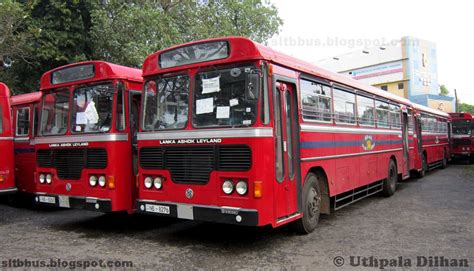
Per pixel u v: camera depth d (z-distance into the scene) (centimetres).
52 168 819
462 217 869
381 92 1204
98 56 1549
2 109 868
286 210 652
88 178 763
